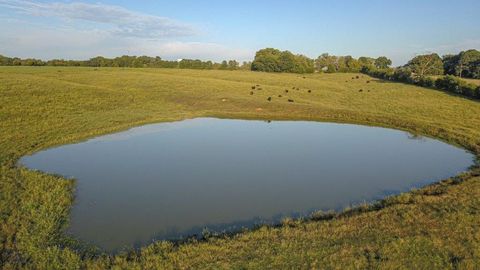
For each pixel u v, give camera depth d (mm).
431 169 22312
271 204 16781
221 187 18953
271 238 12766
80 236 13547
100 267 11141
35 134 28484
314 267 10859
